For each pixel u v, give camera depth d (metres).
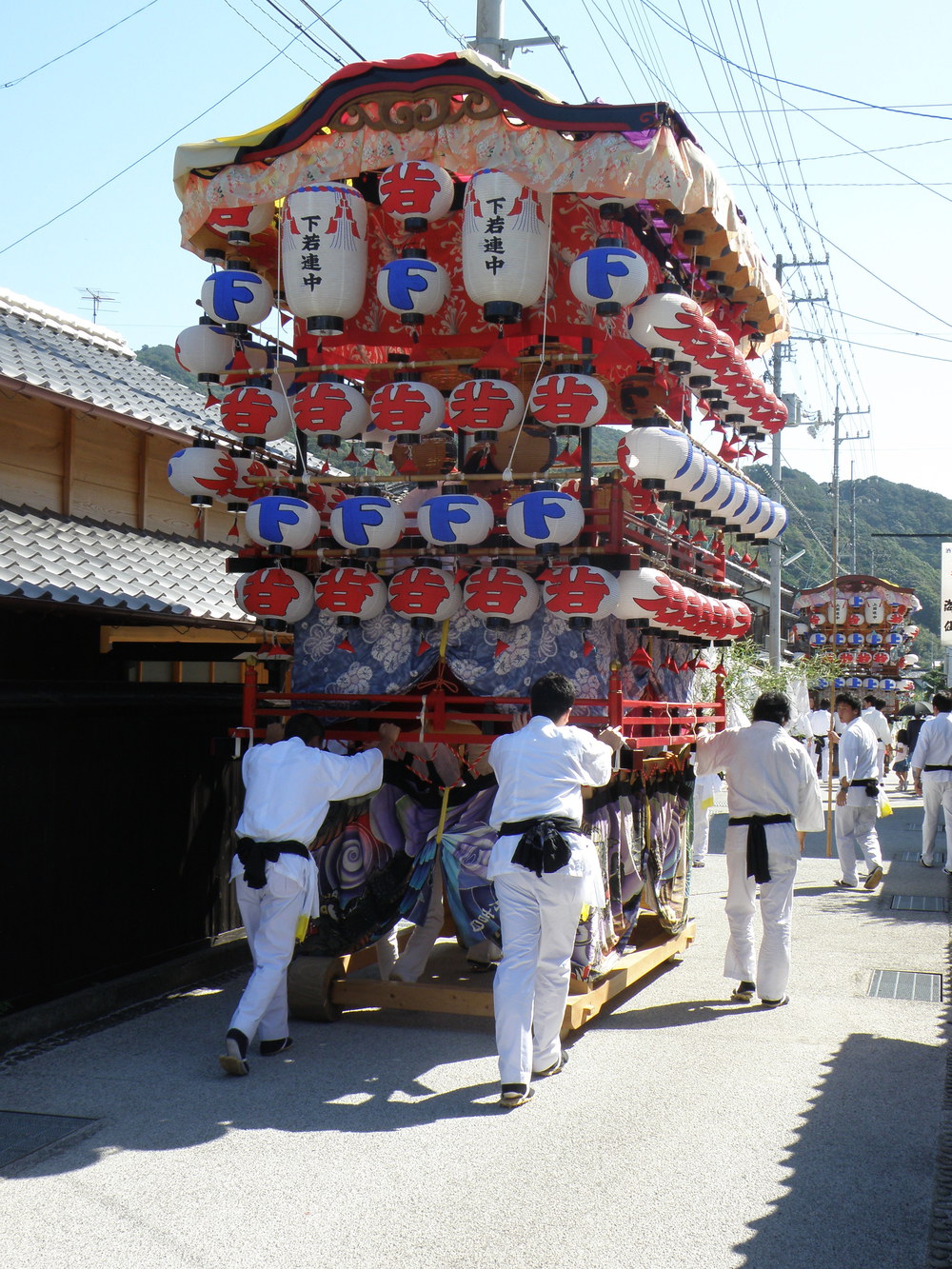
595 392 5.73
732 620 7.48
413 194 5.81
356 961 7.49
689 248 7.09
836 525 14.52
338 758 5.89
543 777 5.33
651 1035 6.14
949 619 17.91
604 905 5.87
